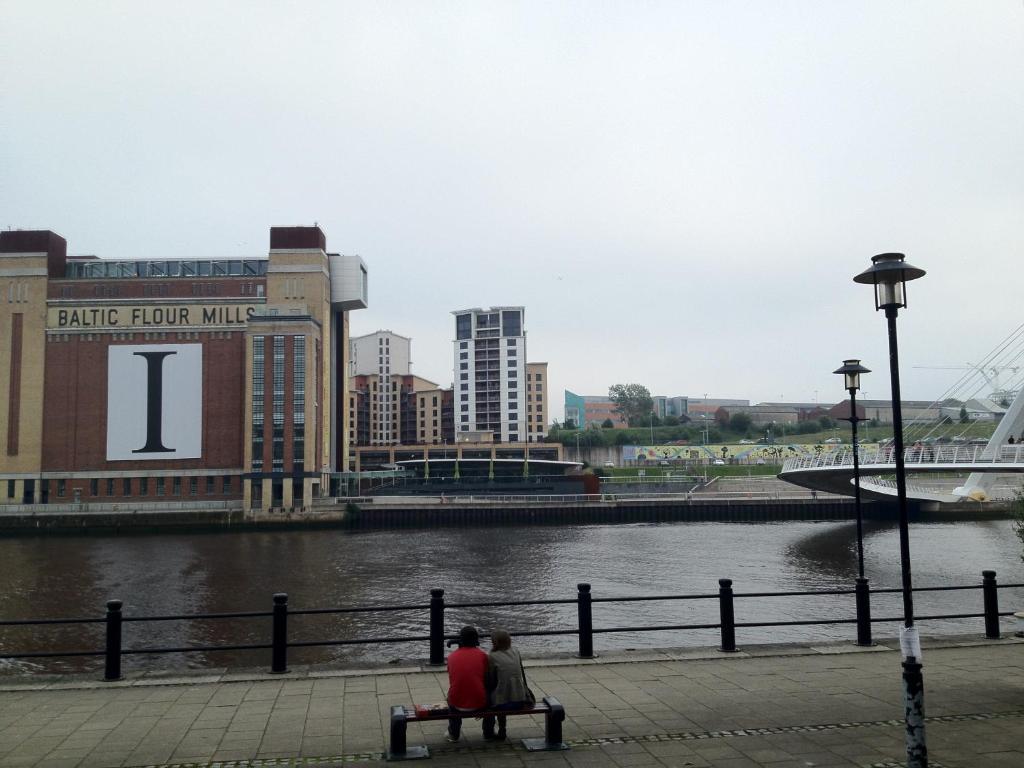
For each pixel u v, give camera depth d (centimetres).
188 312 11394
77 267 11988
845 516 10656
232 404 11281
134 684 1338
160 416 11250
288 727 1111
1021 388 7994
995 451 8050
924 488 11675
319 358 11569
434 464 14650
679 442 19138
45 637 3634
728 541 7662
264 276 11744
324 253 12050
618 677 1373
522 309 19412
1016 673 1382
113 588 5081
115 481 11150
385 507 10400
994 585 1680
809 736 1059
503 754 1002
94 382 11294
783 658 1514
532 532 9150
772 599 4272
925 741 938
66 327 11338
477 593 4653
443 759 985
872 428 19775
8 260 11438
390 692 1286
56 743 1050
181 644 3450
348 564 6203
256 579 5412
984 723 1103
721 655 1532
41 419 11200
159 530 10238
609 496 11588
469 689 1030
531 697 1050
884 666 1447
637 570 5606
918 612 3788
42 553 7475
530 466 14525
